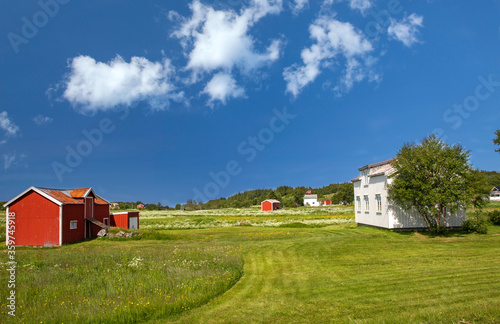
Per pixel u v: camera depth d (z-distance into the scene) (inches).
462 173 891.4
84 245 1058.7
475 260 579.2
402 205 981.8
